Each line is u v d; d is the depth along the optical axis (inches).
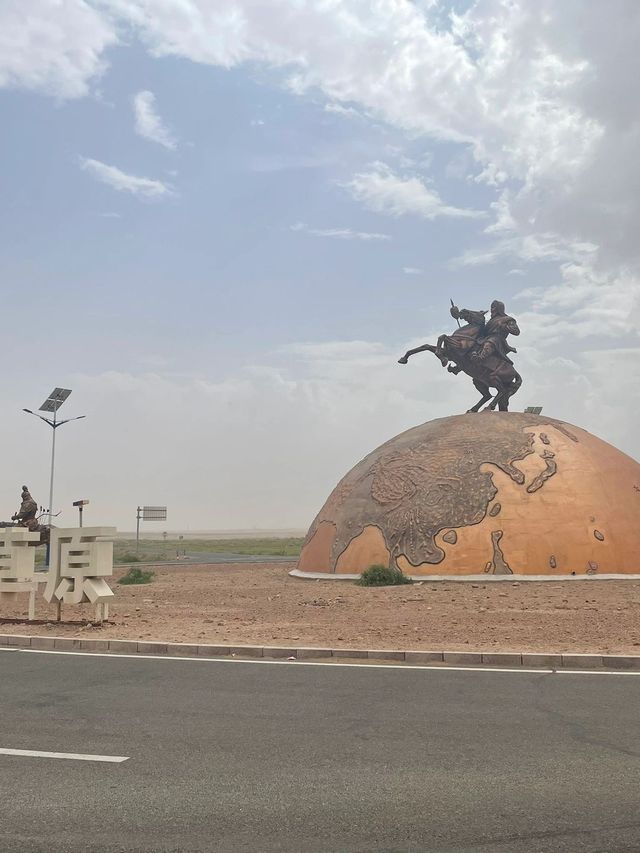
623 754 255.8
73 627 568.7
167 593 906.7
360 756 254.4
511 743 268.5
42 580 605.3
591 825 196.7
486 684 366.9
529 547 939.3
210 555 2274.9
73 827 195.9
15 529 613.3
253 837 189.9
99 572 578.2
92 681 378.0
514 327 1199.6
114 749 262.8
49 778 233.3
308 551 1137.4
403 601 762.2
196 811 206.5
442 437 1090.7
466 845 184.9
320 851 181.8
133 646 480.1
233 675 391.9
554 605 705.6
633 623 573.9
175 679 381.7
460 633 527.2
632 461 1108.5
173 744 268.4
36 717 306.2
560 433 1073.5
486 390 1213.7
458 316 1231.5
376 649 453.7
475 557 942.4
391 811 206.4
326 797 216.7
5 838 189.2
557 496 976.9
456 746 265.1
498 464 1010.1
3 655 460.8
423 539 973.8
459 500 986.1
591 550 943.0
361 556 1012.5
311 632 535.2
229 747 264.7
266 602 779.4
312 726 291.6
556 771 238.5
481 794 218.7
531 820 200.1
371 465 1125.7
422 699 335.6
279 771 239.5
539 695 342.6
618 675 388.8
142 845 185.2
